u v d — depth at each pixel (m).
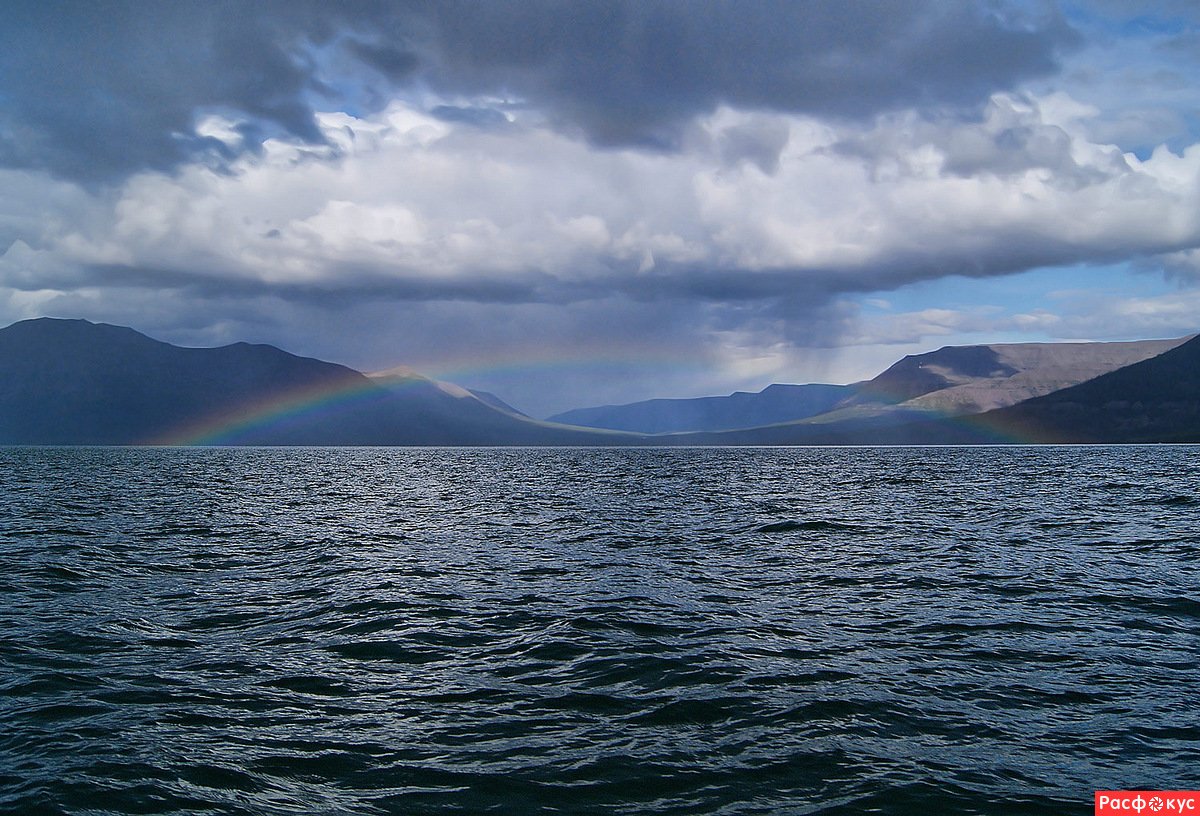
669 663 17.17
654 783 11.32
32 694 15.08
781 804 10.70
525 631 20.17
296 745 12.70
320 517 52.34
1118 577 27.92
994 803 10.73
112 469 137.88
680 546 37.12
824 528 44.62
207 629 20.52
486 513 55.69
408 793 11.02
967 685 15.65
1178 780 11.41
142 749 12.50
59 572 28.84
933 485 88.25
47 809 10.47
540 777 11.51
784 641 19.11
